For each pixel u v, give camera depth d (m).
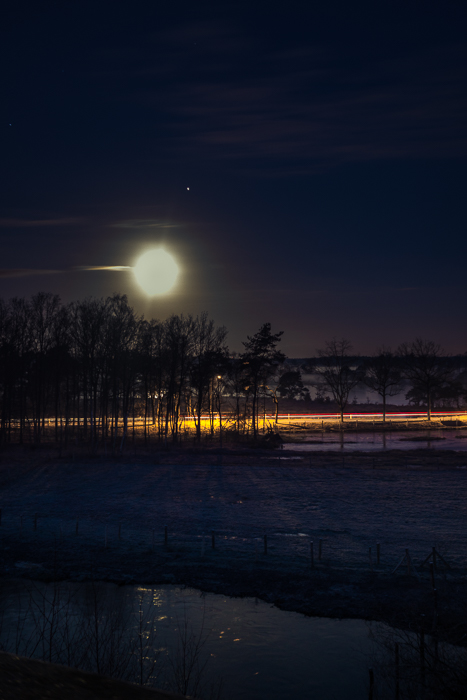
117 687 3.99
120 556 31.11
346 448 87.62
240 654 19.64
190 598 25.33
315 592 25.62
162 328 96.75
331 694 16.98
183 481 57.84
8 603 23.11
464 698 13.74
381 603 23.95
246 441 95.06
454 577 26.56
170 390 93.44
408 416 149.50
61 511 43.38
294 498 47.94
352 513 41.59
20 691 3.52
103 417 92.25
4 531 36.59
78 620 19.22
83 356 85.25
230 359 100.94
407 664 14.94
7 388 86.44
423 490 51.06
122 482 57.44
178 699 3.98
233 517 40.75
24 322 90.62
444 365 127.88
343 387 120.81
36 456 74.62
